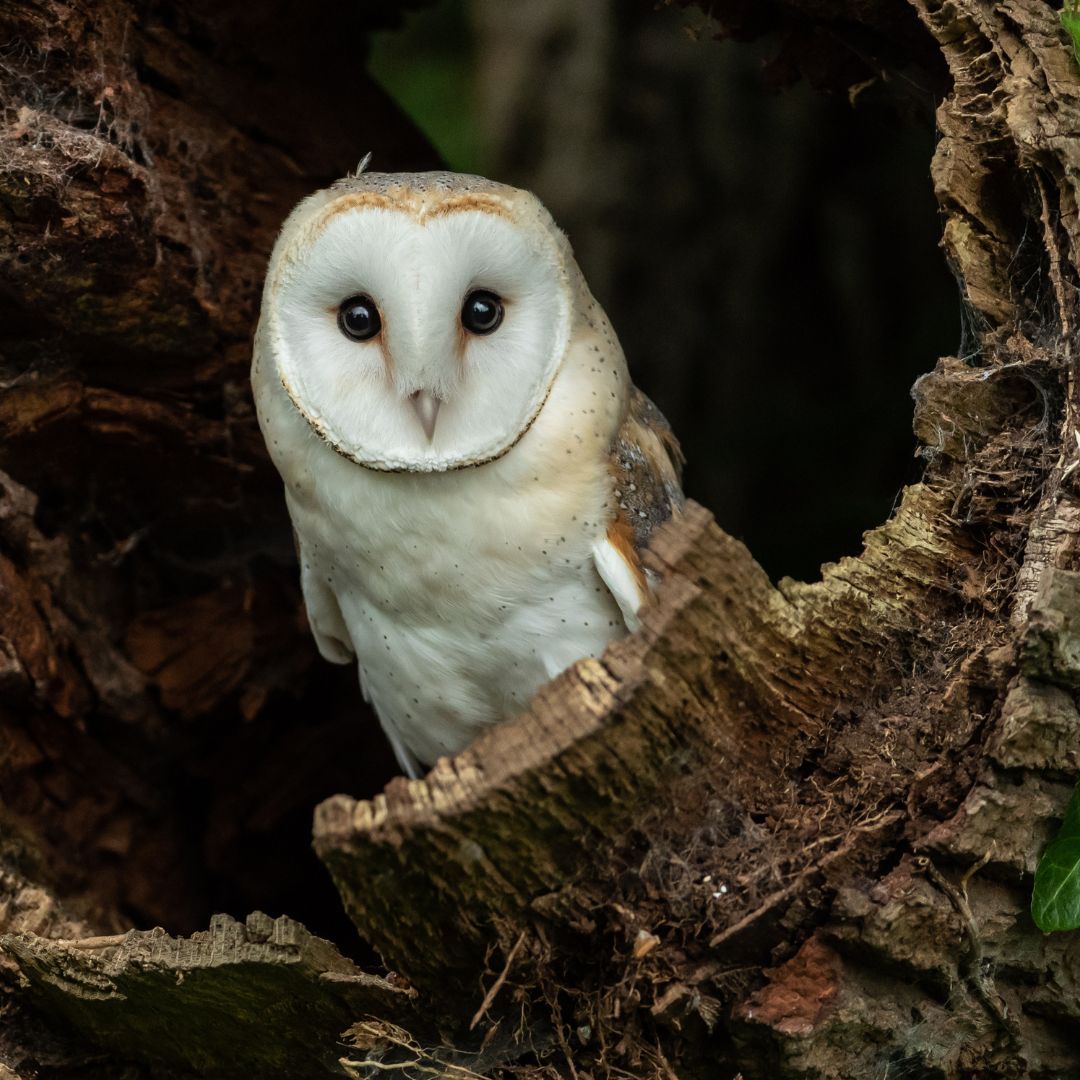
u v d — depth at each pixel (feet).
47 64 18.61
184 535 23.89
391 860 12.37
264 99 22.35
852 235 31.40
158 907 23.89
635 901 13.10
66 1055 15.96
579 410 16.74
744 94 31.73
